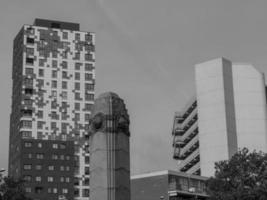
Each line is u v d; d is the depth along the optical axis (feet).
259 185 282.36
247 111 545.85
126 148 174.60
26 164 608.60
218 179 288.10
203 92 552.41
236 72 556.10
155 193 461.37
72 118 655.76
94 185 170.09
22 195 311.68
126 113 178.19
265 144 538.88
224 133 529.86
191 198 449.06
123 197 169.17
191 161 560.61
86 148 649.61
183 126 597.11
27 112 642.22
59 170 616.39
